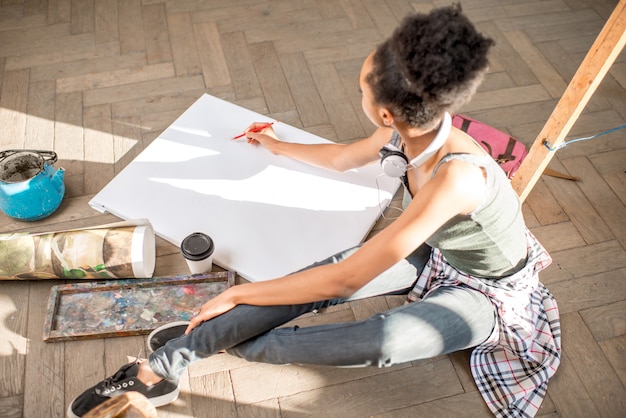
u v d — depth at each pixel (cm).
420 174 125
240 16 266
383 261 114
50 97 225
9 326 161
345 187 197
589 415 151
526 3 281
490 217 117
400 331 123
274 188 195
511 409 149
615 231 192
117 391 142
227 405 150
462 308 130
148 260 168
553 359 155
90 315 162
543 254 146
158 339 154
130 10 265
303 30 261
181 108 225
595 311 172
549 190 203
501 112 230
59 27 254
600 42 136
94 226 170
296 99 231
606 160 212
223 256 177
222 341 132
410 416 150
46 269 161
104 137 213
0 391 149
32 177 174
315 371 157
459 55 92
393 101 102
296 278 124
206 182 196
